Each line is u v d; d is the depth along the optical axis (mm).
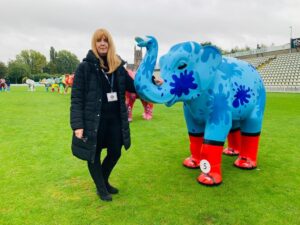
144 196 3557
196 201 3430
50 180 4059
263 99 4406
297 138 6555
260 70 34594
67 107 13070
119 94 3236
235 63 4148
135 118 9664
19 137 6695
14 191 3701
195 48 3508
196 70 3555
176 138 6625
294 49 37406
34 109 12250
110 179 4094
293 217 3080
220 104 3781
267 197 3543
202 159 3943
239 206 3312
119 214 3125
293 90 25922
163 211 3191
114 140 3311
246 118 4340
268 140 6375
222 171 4426
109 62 3176
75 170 4453
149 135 6938
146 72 3207
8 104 14453
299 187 3842
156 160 4965
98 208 3256
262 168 4559
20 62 78688
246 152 4535
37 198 3504
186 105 4254
